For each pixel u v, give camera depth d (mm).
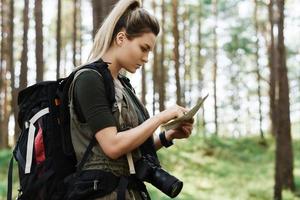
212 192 14555
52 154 2066
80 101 2033
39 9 14883
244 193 14594
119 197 2012
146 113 2277
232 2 28469
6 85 26953
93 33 6309
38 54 14789
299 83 38906
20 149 2125
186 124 2254
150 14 2170
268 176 17391
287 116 14852
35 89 2199
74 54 24031
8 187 2258
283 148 15148
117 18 2156
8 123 26484
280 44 14555
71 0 29922
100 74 2066
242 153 21875
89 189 1998
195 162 18219
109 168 2035
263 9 29109
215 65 31531
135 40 2137
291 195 14461
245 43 29188
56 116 2105
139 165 2090
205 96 2121
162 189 2059
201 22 32000
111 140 2000
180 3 29547
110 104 2080
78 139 2074
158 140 2379
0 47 25219
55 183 2037
